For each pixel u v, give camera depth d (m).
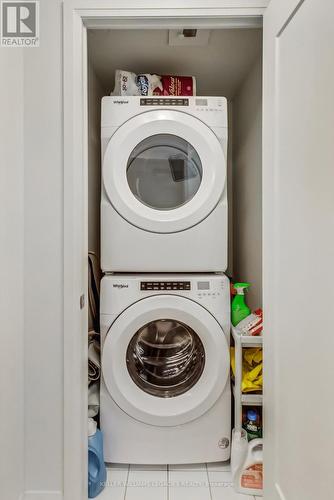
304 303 0.94
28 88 1.26
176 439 1.52
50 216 1.28
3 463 1.15
